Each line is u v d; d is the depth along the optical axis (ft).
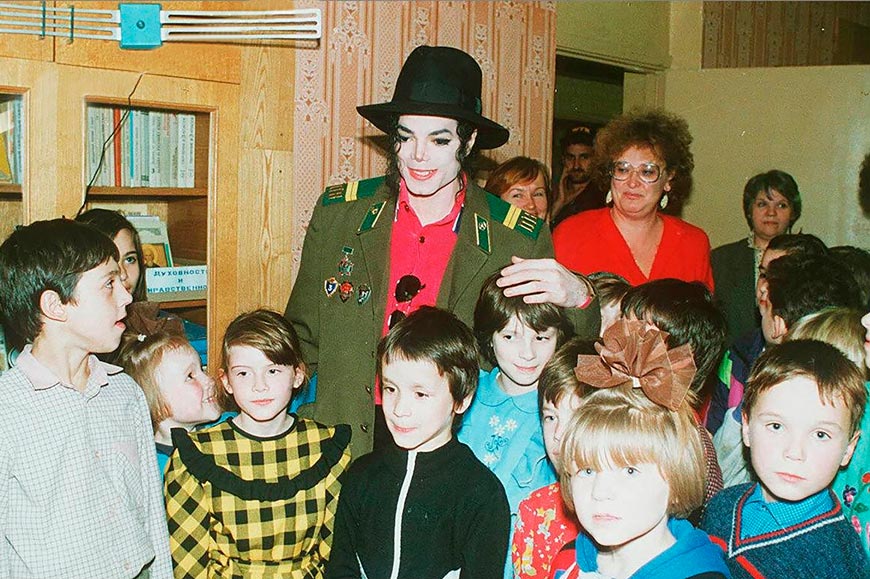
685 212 14.38
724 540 5.42
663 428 4.59
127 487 5.92
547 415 5.77
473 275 6.79
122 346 7.01
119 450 5.92
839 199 13.35
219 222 8.64
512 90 11.74
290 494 6.36
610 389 4.80
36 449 5.50
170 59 8.09
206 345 8.70
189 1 8.21
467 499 5.83
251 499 6.29
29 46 7.21
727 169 14.06
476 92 6.77
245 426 6.54
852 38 17.52
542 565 5.91
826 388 5.13
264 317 6.57
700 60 14.46
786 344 5.49
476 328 6.53
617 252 9.32
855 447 5.70
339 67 9.77
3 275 5.58
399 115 6.59
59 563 5.49
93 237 5.72
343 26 9.78
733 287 11.84
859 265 8.55
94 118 7.73
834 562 5.09
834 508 5.24
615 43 13.39
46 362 5.68
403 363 5.79
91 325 5.65
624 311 6.45
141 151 8.15
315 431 6.68
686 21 14.44
